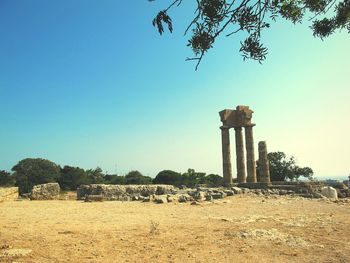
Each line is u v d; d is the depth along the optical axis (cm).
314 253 979
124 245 1067
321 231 1302
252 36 659
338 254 962
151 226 1373
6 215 1758
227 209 2116
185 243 1102
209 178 7156
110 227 1402
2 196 2795
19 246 1016
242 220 1600
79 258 914
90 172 8956
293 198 2777
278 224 1467
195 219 1659
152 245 1070
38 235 1188
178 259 917
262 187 3481
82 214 1862
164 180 6688
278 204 2388
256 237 1185
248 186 3609
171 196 2784
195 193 2873
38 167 8250
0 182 8262
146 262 888
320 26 903
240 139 4178
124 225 1460
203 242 1116
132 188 3078
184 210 2081
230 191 3002
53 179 8250
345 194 3325
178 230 1331
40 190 3084
